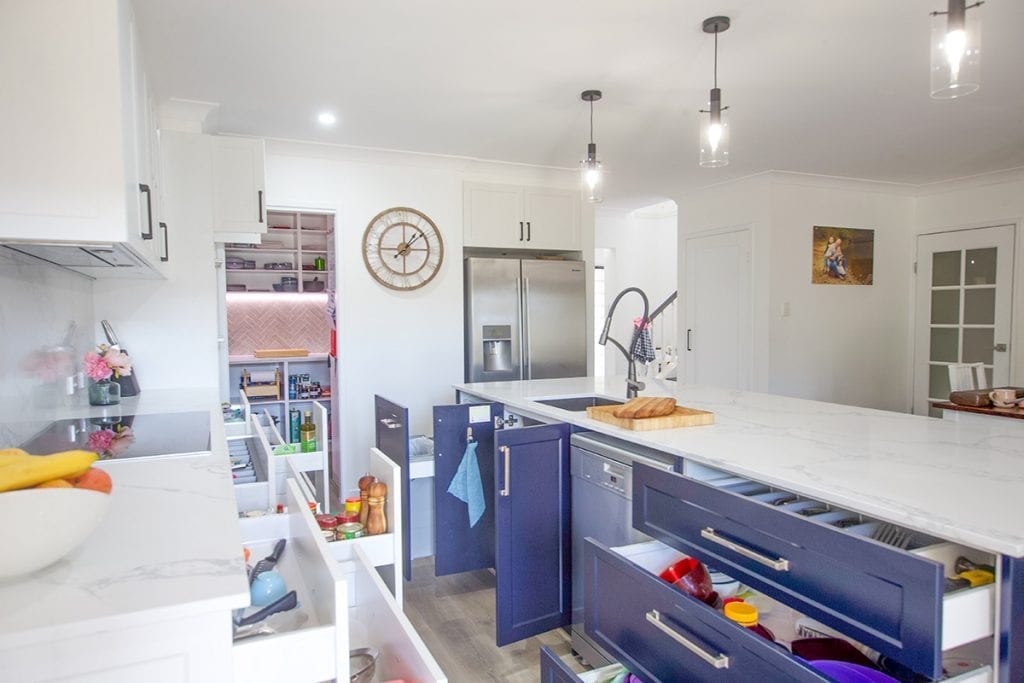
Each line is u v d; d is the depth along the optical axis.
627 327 7.20
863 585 1.10
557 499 2.34
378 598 1.23
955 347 5.27
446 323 4.51
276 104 3.24
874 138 3.90
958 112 3.41
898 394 5.56
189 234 3.06
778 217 4.90
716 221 5.38
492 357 4.59
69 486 0.89
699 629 1.20
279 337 5.72
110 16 1.51
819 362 5.13
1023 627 1.06
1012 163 4.57
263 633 1.02
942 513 1.17
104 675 0.79
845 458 1.62
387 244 4.31
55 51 1.49
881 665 1.29
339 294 4.21
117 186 1.53
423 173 4.41
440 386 4.50
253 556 1.47
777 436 1.92
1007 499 1.26
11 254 1.75
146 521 1.10
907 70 2.83
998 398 3.36
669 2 2.21
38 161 1.48
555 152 4.23
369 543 1.75
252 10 2.24
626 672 1.44
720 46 2.57
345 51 2.60
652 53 2.64
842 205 5.20
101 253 1.83
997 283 4.95
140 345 3.01
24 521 0.81
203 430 1.95
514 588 2.26
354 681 1.11
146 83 2.24
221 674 0.85
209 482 1.36
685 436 1.92
